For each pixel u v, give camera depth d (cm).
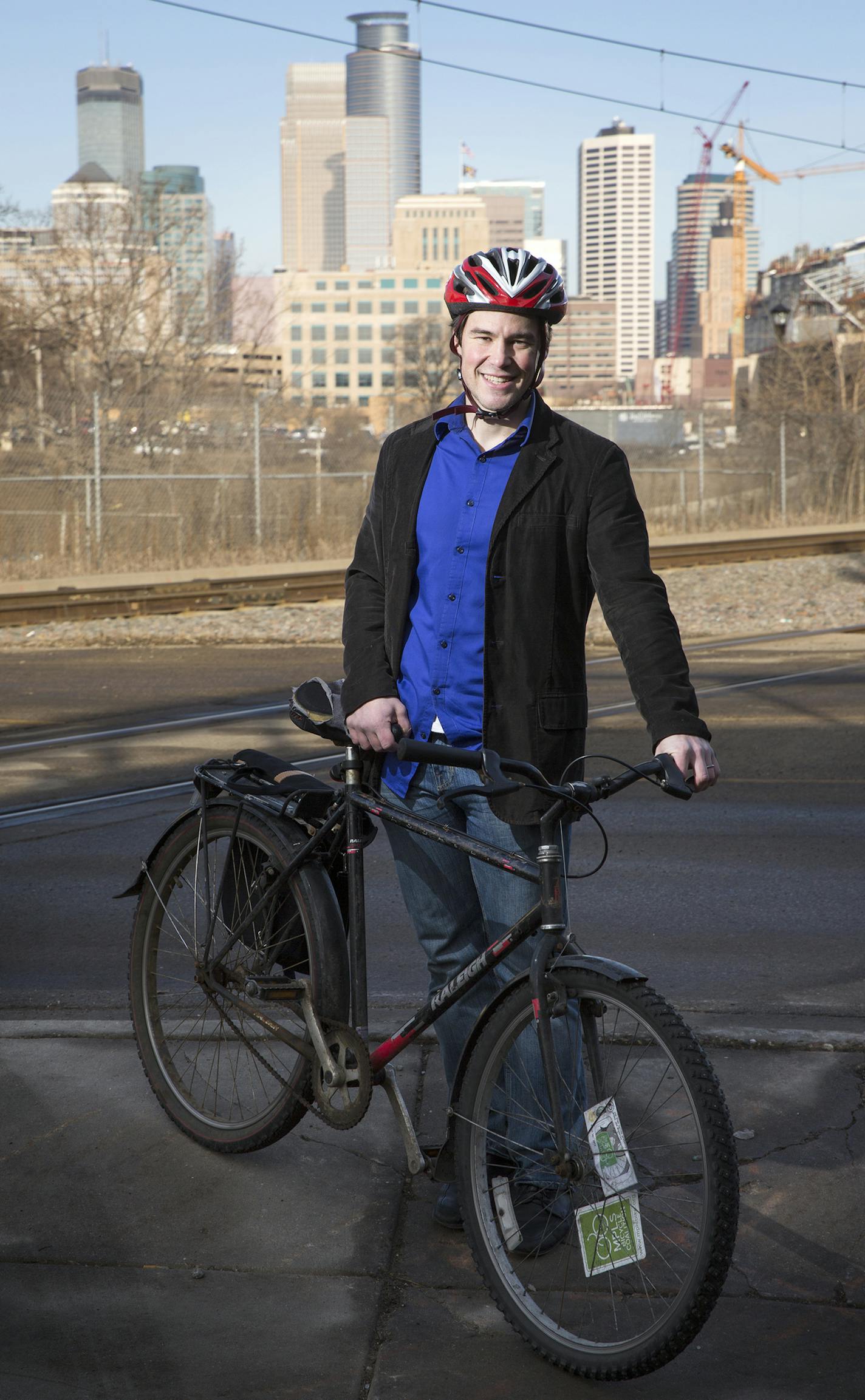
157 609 1608
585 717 288
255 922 327
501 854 272
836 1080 363
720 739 849
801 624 1470
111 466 2306
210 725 905
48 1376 249
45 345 2953
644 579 274
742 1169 318
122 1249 290
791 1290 274
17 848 615
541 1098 266
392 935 498
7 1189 314
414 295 18162
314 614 1575
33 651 1310
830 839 623
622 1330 255
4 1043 391
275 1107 321
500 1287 265
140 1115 349
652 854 602
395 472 295
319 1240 295
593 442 284
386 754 297
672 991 438
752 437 3409
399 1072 373
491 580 279
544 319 278
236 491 2319
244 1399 244
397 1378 250
